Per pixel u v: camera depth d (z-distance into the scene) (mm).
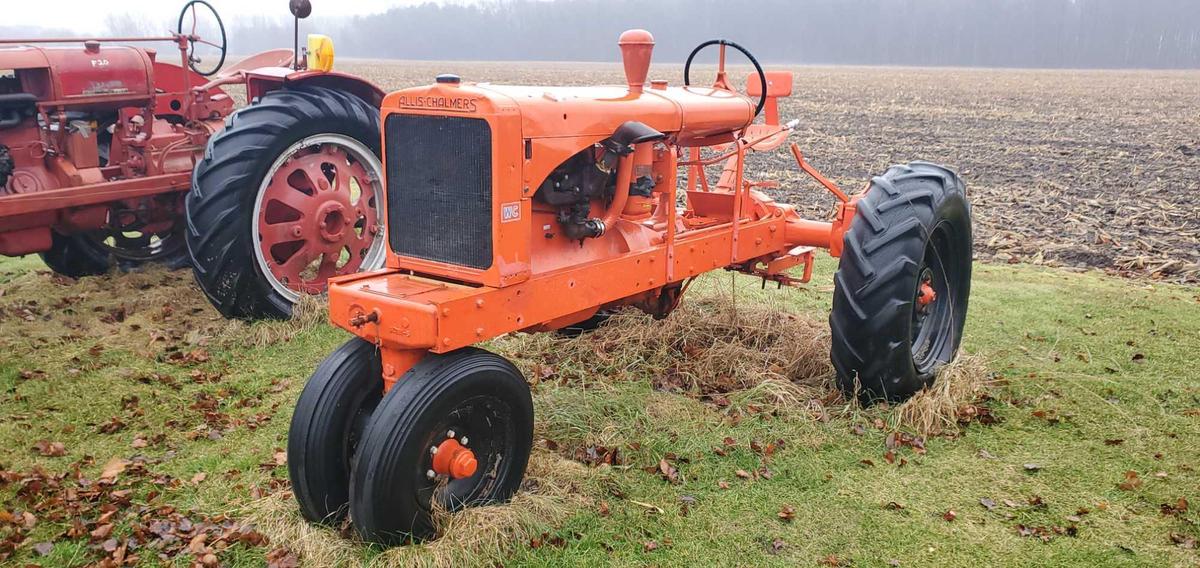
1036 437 3635
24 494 3107
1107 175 12180
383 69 58281
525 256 2893
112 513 2953
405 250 3057
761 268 4914
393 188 3031
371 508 2592
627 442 3479
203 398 4008
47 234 5211
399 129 2959
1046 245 7379
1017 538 2898
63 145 5387
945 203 3854
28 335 4789
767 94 4434
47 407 3881
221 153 4727
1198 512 3031
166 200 5781
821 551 2820
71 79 5316
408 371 2680
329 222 5223
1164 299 5602
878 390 3771
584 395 3832
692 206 4363
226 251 4711
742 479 3260
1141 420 3785
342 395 2783
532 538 2816
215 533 2869
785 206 4520
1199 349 4637
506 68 70188
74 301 5453
